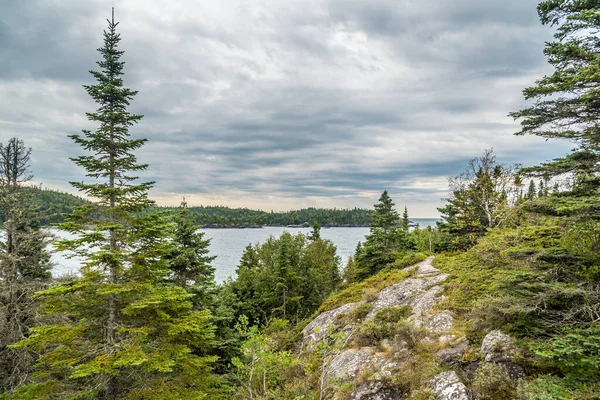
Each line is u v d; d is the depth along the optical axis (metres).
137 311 9.52
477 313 10.36
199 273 16.44
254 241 127.94
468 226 24.98
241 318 11.87
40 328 8.88
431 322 12.71
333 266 45.81
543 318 7.84
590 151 7.24
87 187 9.17
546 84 7.67
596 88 6.39
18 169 15.96
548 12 7.69
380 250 31.23
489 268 14.23
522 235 10.55
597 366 5.77
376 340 13.21
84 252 8.88
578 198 7.12
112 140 9.66
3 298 14.64
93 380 9.46
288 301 30.56
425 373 9.30
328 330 11.08
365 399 9.57
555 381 6.55
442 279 17.14
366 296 18.83
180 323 9.77
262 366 11.24
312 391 11.12
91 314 9.88
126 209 10.03
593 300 7.01
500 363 8.05
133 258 9.70
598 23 6.92
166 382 9.92
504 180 23.45
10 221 14.75
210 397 10.69
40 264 16.91
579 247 7.68
